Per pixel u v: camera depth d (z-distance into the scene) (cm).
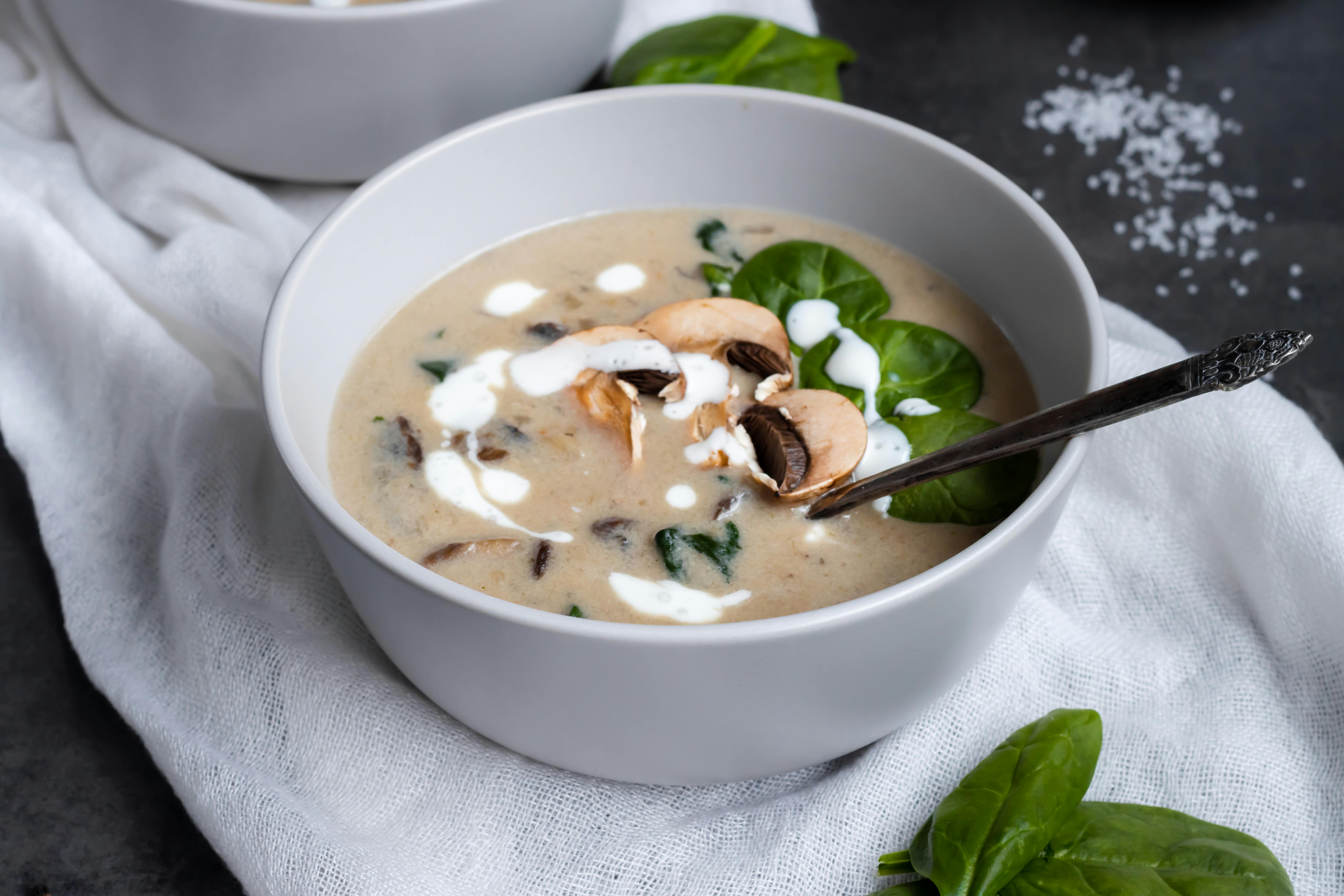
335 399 53
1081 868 48
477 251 57
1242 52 73
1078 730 50
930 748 52
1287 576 55
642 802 51
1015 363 54
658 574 49
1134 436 57
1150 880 48
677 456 51
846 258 56
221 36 59
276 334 50
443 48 59
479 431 52
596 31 63
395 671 54
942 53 73
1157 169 69
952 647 48
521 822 51
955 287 56
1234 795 52
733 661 45
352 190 65
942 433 52
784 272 55
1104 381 49
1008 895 48
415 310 55
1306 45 74
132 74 62
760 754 49
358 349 54
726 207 58
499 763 51
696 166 57
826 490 50
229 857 51
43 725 55
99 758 54
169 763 52
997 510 50
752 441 51
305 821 50
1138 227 67
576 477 51
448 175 55
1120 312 61
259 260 61
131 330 60
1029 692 53
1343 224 67
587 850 51
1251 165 69
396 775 52
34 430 60
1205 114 71
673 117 57
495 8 59
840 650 46
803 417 51
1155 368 58
